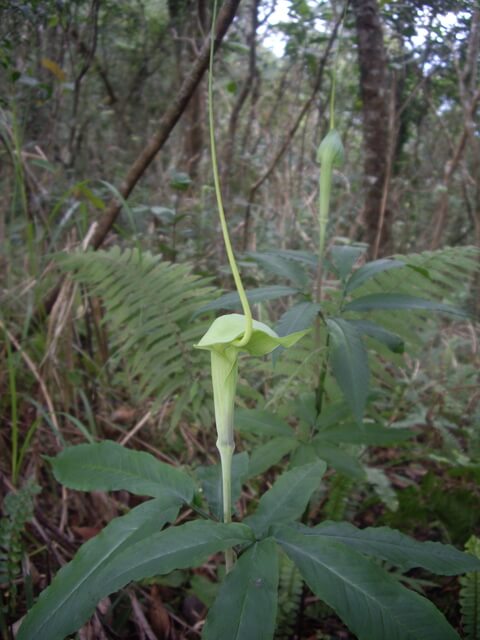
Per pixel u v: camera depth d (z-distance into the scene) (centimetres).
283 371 70
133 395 86
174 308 76
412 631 30
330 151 52
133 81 182
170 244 111
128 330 76
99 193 111
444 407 90
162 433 83
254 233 116
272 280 105
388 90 124
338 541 35
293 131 113
